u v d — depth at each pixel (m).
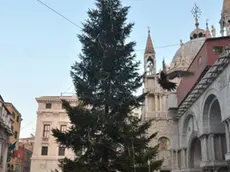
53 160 53.56
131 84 24.05
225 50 24.66
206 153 30.05
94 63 23.98
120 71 24.23
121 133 21.25
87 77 24.20
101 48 24.78
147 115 42.19
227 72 24.55
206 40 30.41
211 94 28.69
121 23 25.83
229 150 24.28
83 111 21.69
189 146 36.69
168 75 15.88
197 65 33.00
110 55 24.11
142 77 24.61
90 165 20.55
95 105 23.38
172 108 41.03
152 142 40.28
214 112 30.33
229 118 24.06
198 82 31.02
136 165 20.30
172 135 41.06
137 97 23.62
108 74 23.75
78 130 21.59
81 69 24.25
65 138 21.31
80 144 21.44
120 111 22.84
